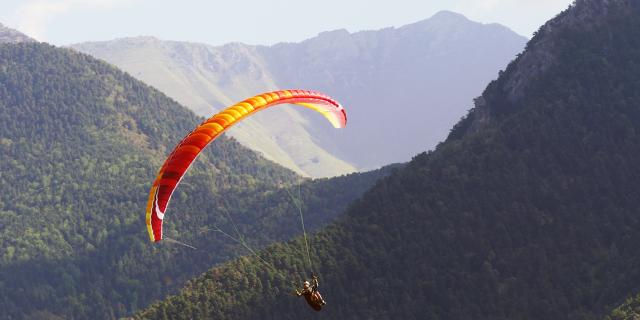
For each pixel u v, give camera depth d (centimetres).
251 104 6003
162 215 5447
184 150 5584
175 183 5491
